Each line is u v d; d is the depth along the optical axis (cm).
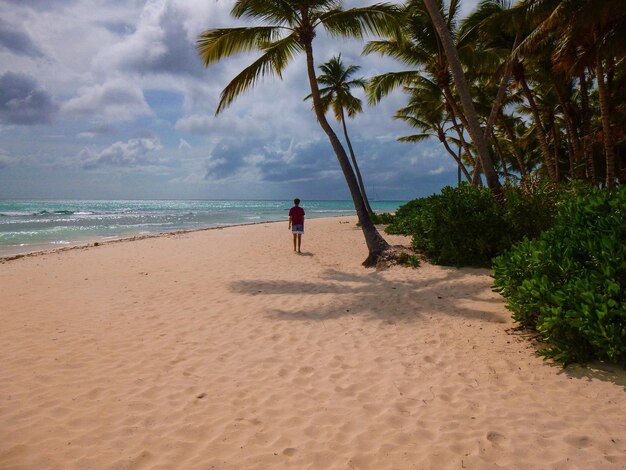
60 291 808
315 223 2716
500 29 1483
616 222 465
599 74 1320
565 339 414
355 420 328
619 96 1764
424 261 993
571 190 912
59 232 2388
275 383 400
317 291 789
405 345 495
